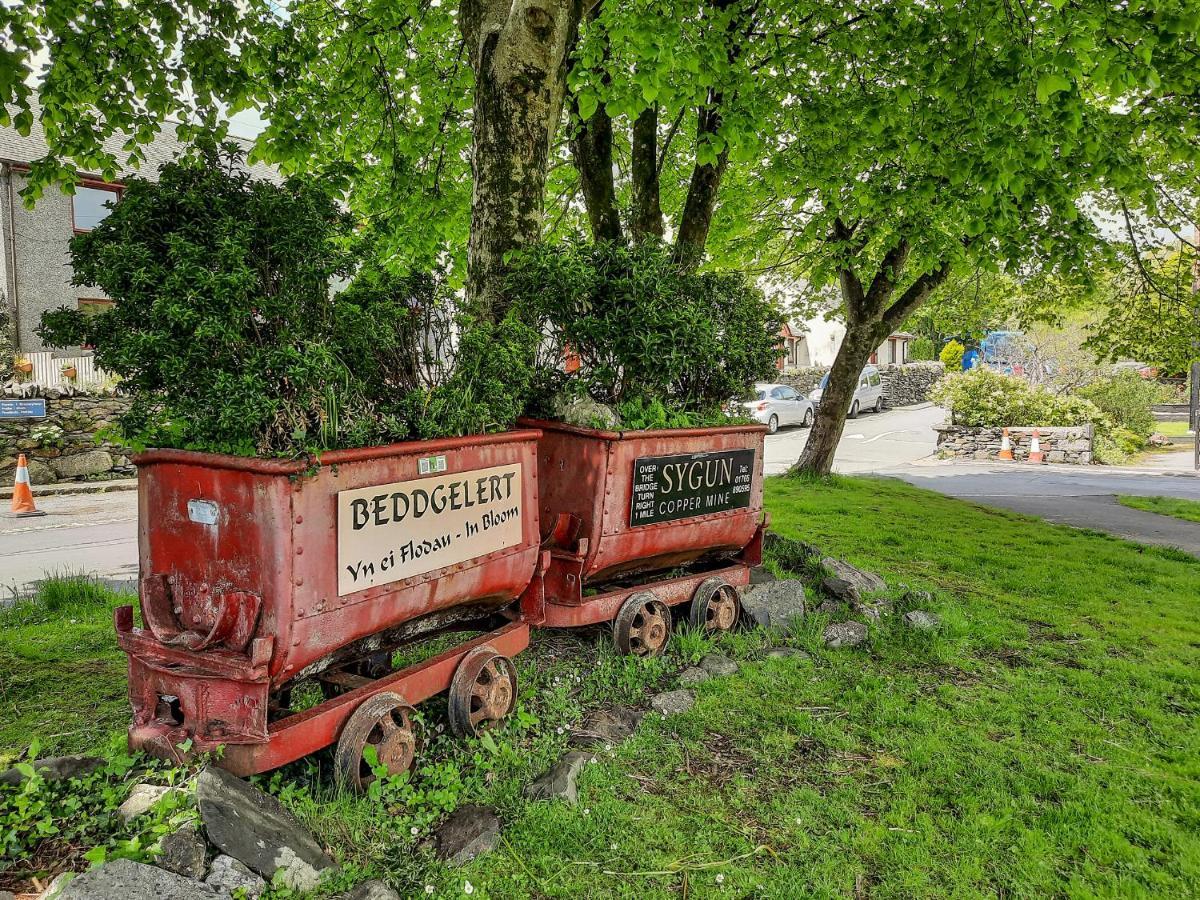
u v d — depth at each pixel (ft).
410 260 26.32
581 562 14.33
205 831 7.72
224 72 20.40
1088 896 9.00
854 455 64.54
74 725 11.99
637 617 15.46
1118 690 15.16
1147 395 73.97
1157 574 24.48
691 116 30.73
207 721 9.08
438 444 11.02
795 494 37.86
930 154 23.73
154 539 9.80
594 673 14.65
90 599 19.16
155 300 8.82
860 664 16.20
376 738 10.27
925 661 16.53
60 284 60.54
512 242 17.20
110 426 9.57
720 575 17.84
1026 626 19.08
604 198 24.11
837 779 11.54
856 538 28.32
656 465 15.64
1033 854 9.83
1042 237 25.44
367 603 10.09
